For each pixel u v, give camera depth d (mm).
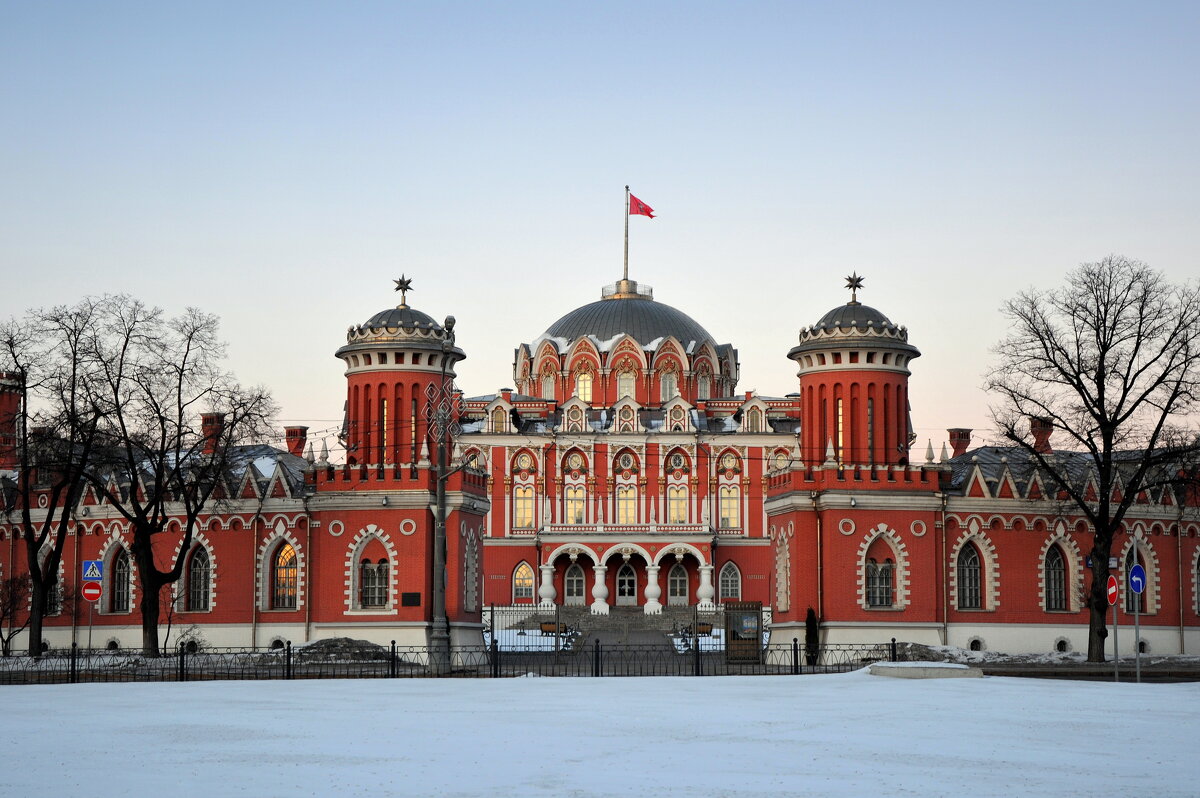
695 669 61062
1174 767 25031
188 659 68438
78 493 85750
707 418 145625
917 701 39500
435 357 79188
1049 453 86562
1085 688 46156
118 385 75625
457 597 76062
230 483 80625
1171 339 74625
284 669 63812
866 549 76875
